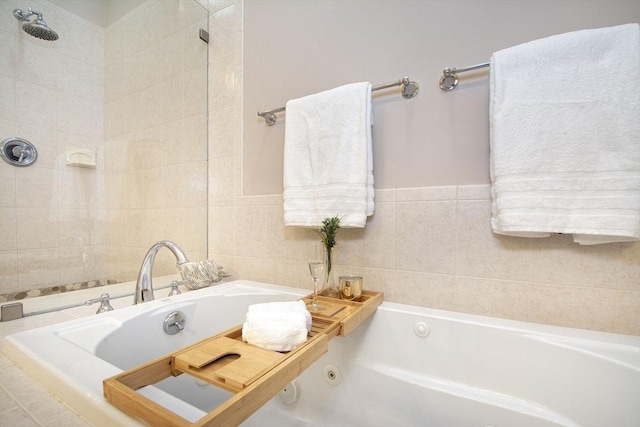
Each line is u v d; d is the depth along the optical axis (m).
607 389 0.71
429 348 0.96
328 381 1.07
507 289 0.94
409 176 1.09
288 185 1.23
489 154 0.96
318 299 1.02
